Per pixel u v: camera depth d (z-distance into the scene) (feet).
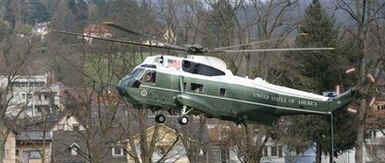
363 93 359.46
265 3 520.42
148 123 637.71
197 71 325.83
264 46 516.73
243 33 521.24
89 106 563.48
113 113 553.23
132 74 326.85
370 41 536.42
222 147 633.61
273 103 337.52
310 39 600.39
